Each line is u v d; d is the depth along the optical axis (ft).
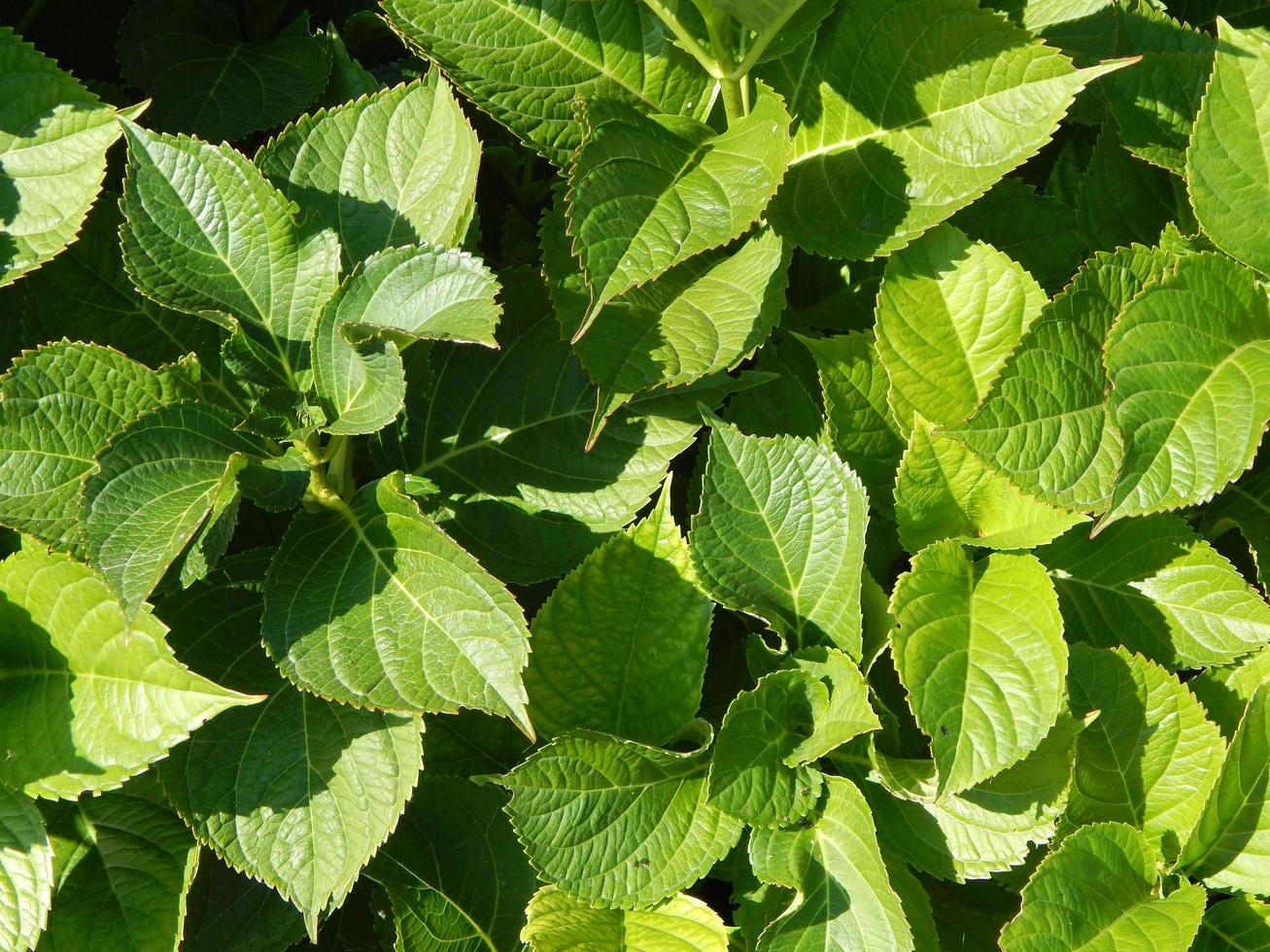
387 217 4.20
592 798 4.06
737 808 4.04
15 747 3.98
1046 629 4.03
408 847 4.18
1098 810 4.22
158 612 4.08
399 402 3.94
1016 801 4.07
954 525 4.22
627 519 4.22
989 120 4.16
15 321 4.25
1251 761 4.18
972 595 4.10
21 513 3.95
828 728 4.06
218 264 4.07
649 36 4.24
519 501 4.25
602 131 4.04
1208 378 4.04
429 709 3.90
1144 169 4.45
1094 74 4.09
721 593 4.13
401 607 3.95
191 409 3.95
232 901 4.23
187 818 4.01
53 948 4.03
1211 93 4.17
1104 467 4.03
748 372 4.25
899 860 4.12
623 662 4.19
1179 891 4.11
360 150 4.21
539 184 4.77
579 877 4.04
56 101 4.15
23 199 4.14
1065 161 4.57
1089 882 4.09
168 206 4.06
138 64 4.51
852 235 4.23
